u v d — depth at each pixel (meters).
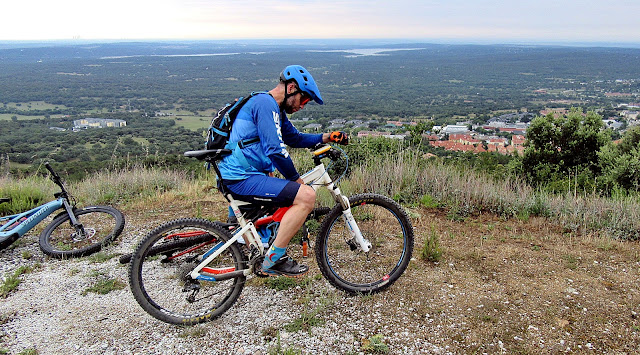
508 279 3.19
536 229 4.32
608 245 3.80
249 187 2.66
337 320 2.74
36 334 2.67
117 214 4.23
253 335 2.62
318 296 3.03
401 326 2.66
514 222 4.55
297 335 2.60
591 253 3.66
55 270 3.58
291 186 2.70
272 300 3.01
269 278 3.27
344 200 3.00
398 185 5.47
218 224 2.88
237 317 2.83
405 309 2.84
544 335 2.54
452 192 5.21
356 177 5.76
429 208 4.97
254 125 2.65
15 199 5.69
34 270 3.58
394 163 5.89
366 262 3.38
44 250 3.83
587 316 2.71
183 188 6.62
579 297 2.93
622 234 4.12
